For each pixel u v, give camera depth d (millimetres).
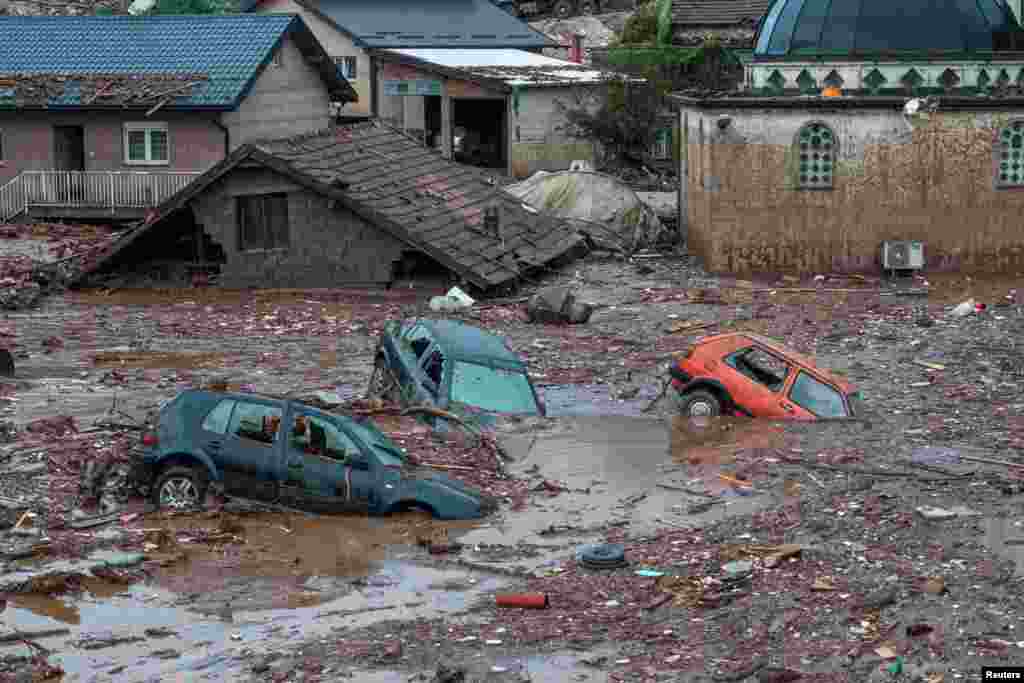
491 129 56375
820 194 34625
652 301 31062
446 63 52938
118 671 11531
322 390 22234
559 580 13727
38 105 42781
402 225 31516
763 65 37375
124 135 43375
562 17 82812
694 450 18719
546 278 34250
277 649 12008
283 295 32156
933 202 34719
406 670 11547
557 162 50906
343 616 12828
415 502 15719
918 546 14578
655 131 50500
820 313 29516
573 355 25359
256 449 15922
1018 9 41281
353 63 58531
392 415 19672
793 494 16641
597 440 19156
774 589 13352
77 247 37375
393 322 22797
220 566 14109
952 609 12750
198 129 42938
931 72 36281
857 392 20906
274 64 45281
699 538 14992
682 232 39031
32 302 30406
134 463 16141
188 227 34125
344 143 35094
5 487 16219
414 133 54875
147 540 14711
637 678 11375
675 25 62875
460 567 14164
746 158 34500
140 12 67500
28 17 46562
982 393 22188
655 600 13078
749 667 11531
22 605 13039
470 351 20375
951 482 17031
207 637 12297
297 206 32344
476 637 12250
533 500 16453
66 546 14344
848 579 13578
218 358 25062
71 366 24156
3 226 40562
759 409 20562
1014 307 30281
